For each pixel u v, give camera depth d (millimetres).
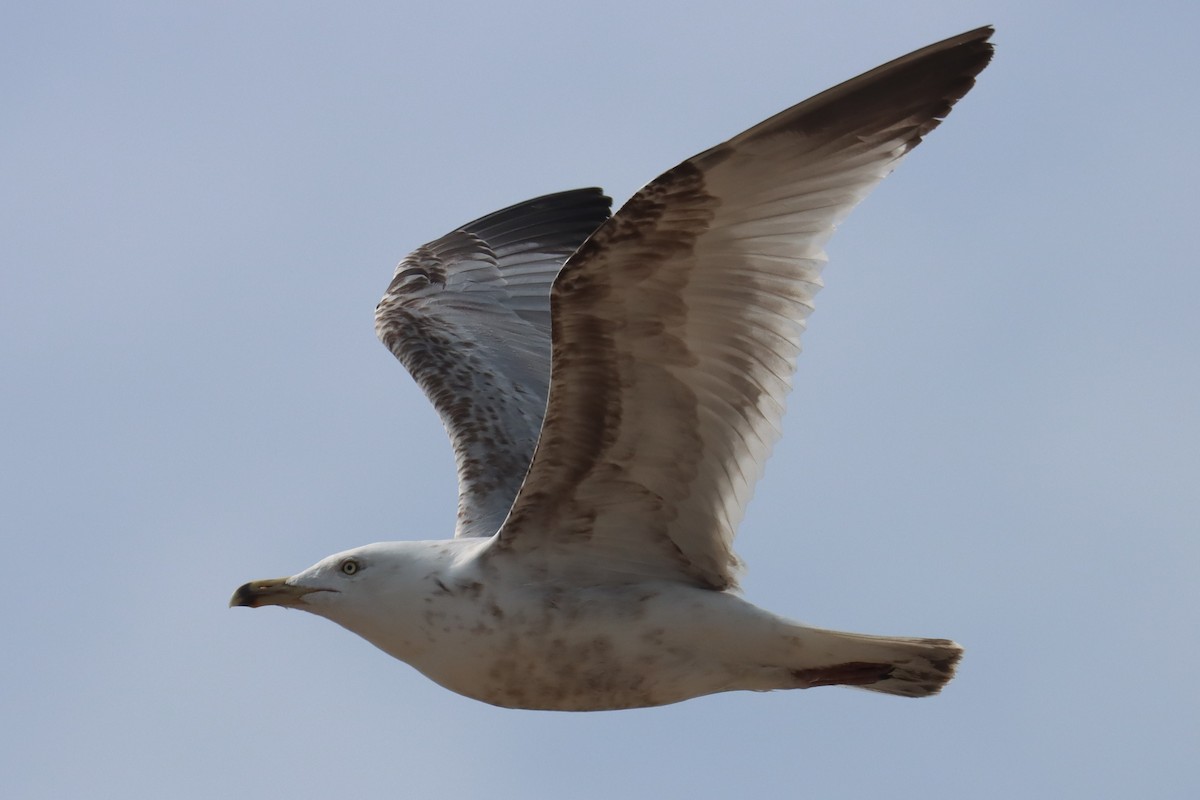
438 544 13234
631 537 12727
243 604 13328
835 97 11125
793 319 11711
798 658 12633
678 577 12820
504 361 17266
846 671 12734
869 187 11461
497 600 12773
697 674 12758
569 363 11930
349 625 13219
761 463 12172
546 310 18516
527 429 16125
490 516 14930
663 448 12336
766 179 11391
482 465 15523
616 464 12398
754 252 11641
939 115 11266
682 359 11984
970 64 11180
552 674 12812
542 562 12797
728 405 12148
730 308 11805
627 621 12633
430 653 12969
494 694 13031
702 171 11250
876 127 11344
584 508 12617
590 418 12172
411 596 12945
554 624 12695
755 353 11898
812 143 11297
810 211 11539
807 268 11594
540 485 12516
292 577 13328
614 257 11508
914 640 12516
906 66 11156
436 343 17484
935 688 12750
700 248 11562
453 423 16109
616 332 11836
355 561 13234
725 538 12562
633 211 11375
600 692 12875
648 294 11695
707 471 12414
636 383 12062
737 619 12547
